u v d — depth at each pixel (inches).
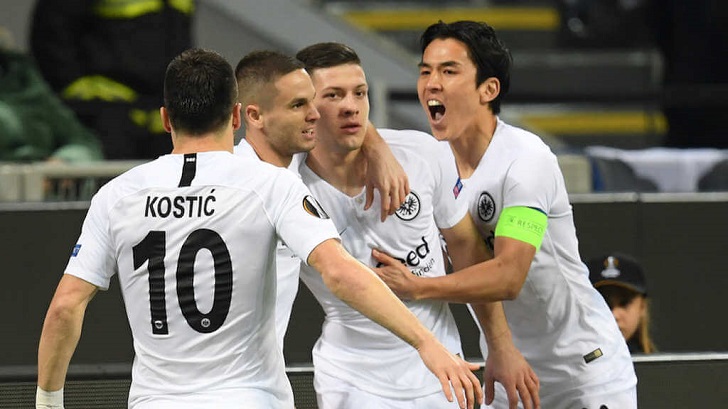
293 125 475.2
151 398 427.2
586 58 1299.2
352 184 506.6
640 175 851.4
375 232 507.2
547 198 513.3
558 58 1299.2
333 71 490.9
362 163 506.3
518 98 989.2
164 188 427.5
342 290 410.6
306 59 496.4
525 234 503.5
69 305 428.5
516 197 509.0
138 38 986.7
